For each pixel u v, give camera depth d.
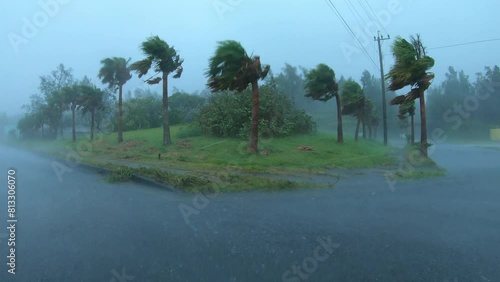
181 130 25.19
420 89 16.80
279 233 6.24
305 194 9.38
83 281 4.54
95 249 5.54
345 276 4.65
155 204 8.30
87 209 7.85
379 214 7.40
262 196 9.14
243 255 5.32
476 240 5.85
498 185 10.86
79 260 5.15
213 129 23.42
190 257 5.25
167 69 21.28
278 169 13.91
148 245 5.71
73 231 6.35
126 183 10.95
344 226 6.61
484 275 4.64
